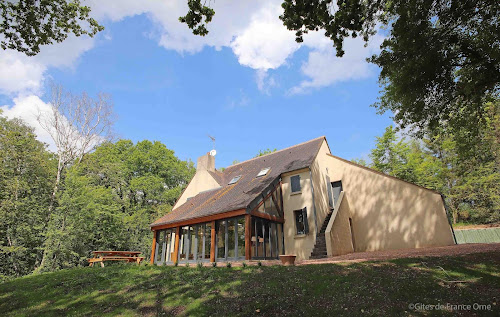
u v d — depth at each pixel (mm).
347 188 18656
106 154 31266
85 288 9344
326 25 9367
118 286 9219
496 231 22578
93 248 26641
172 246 20156
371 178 17594
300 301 6473
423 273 7309
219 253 15695
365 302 6004
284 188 18172
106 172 28844
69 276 11477
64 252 22172
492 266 7234
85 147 28516
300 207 17109
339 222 15414
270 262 12344
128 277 10398
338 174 19406
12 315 7316
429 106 11367
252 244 14414
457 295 5844
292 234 16875
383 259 9633
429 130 12984
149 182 32250
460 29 9898
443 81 10508
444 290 6160
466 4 8664
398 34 9195
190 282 8828
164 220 19094
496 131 23953
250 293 7270
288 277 8289
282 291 7184
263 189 15891
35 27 8914
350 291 6691
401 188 16156
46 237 22234
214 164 25125
